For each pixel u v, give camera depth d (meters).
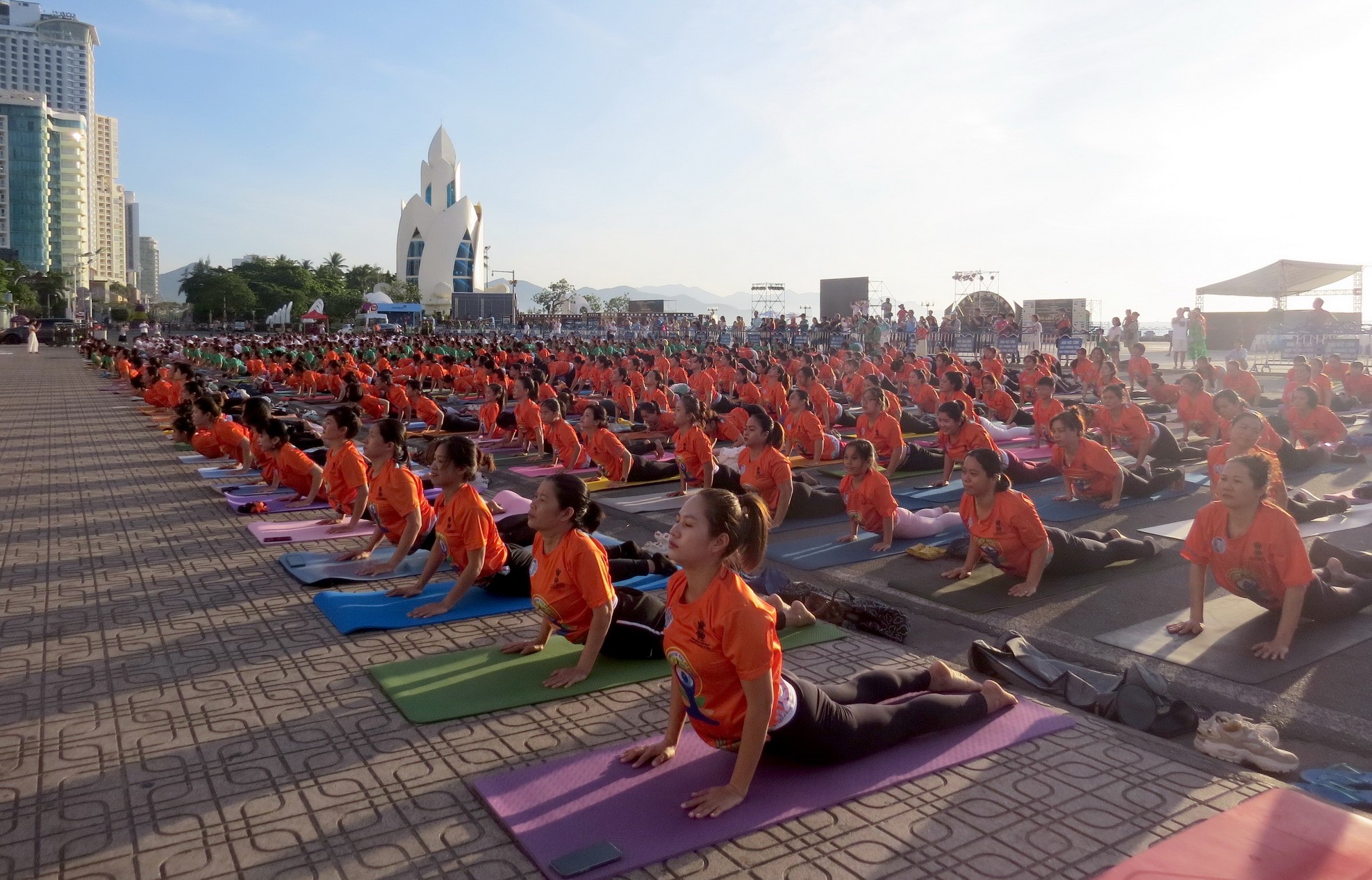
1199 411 11.84
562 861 3.17
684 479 10.00
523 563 6.29
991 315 36.62
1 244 134.50
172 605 6.16
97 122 191.88
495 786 3.71
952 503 9.52
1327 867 3.15
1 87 177.12
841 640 5.59
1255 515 5.24
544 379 17.06
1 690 4.74
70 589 6.52
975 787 3.76
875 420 11.03
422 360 23.03
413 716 4.38
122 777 3.84
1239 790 3.75
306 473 9.41
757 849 3.29
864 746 3.89
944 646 5.53
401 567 7.01
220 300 90.50
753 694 3.45
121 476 11.18
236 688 4.77
